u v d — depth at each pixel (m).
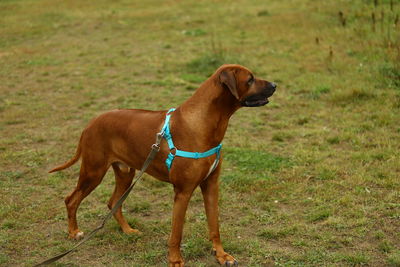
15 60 14.96
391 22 14.69
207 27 18.11
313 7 19.19
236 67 4.71
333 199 6.27
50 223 6.04
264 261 5.05
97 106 10.70
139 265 5.07
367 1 17.59
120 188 5.75
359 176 6.78
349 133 8.35
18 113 10.30
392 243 5.23
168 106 10.42
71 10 22.69
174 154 4.74
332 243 5.32
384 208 5.93
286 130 8.84
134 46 16.16
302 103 10.22
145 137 5.00
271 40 15.52
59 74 13.31
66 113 10.30
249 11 20.19
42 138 8.89
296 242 5.35
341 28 15.59
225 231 5.68
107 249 5.44
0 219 6.12
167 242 5.53
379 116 8.98
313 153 7.71
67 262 5.18
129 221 5.98
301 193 6.51
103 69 13.67
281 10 19.69
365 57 12.56
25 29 19.16
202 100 4.72
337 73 11.83
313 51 13.86
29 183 7.21
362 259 4.92
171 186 6.96
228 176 7.07
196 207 6.36
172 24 18.95
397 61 11.32
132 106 10.58
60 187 7.04
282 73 12.23
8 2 25.25
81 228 5.92
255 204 6.31
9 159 8.02
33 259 5.24
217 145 4.81
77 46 16.50
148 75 12.93
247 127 9.20
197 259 5.18
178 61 13.98
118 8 22.94
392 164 7.07
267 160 7.56
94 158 5.37
